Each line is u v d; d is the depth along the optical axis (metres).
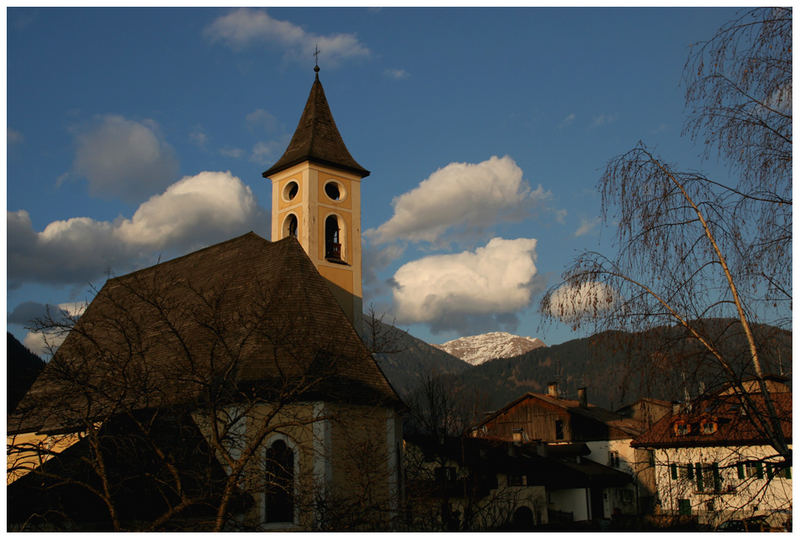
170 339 31.39
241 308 30.06
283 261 31.62
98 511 20.70
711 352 11.59
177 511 16.80
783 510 12.48
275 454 24.97
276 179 47.09
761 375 11.57
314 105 48.50
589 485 51.25
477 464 39.69
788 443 12.23
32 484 20.95
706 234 11.84
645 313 11.97
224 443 21.72
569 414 61.59
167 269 40.03
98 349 20.97
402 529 24.19
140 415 21.27
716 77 11.62
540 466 48.50
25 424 25.91
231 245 36.66
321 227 44.97
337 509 19.72
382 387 28.61
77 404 23.48
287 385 20.14
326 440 25.52
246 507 23.00
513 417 64.25
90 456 20.56
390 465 27.56
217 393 19.69
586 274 12.36
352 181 47.19
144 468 19.50
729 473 13.05
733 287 11.61
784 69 11.11
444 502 27.78
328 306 30.44
